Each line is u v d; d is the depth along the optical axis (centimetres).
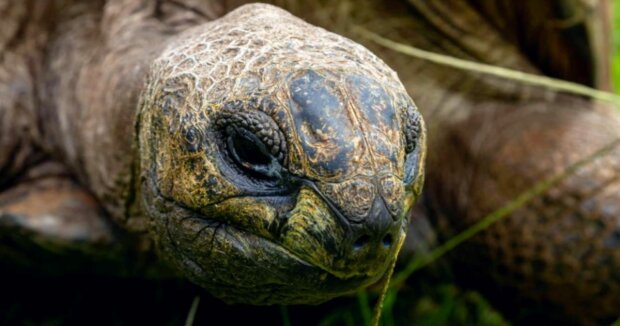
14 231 251
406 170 172
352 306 312
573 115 319
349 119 158
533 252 297
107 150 234
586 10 306
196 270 187
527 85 331
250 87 167
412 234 308
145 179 194
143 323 308
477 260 311
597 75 325
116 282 289
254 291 182
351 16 300
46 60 285
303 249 162
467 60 325
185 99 177
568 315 304
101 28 266
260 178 166
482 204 308
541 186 280
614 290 291
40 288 302
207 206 173
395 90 169
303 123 160
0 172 275
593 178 293
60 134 274
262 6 193
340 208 156
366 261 161
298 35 176
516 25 323
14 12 281
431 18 312
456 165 320
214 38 183
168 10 255
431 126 323
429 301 344
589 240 289
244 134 165
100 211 254
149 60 210
